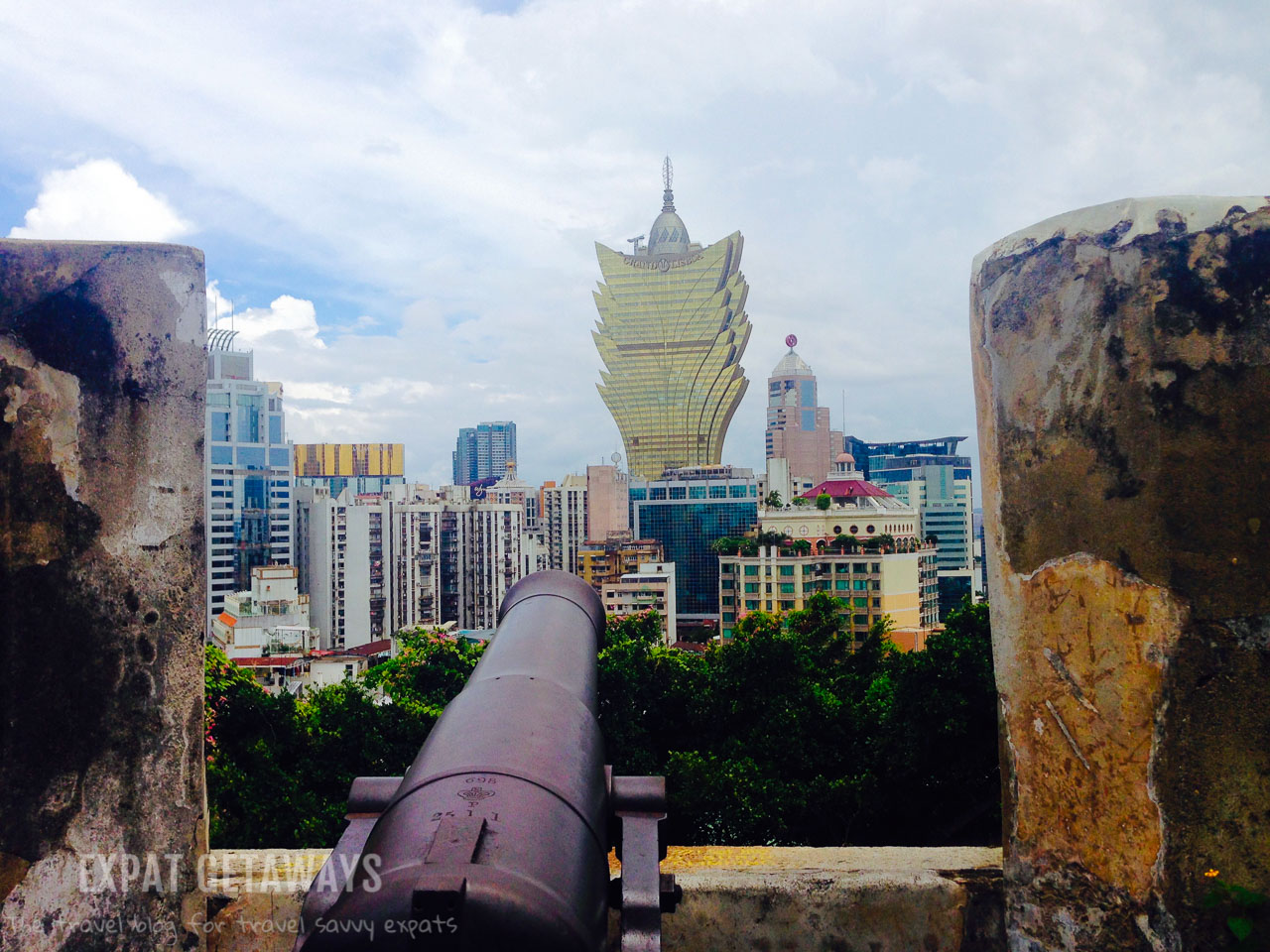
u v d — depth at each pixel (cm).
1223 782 275
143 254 347
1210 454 276
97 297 336
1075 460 298
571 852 254
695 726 1548
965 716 1191
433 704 1566
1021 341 313
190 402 362
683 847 398
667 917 350
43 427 325
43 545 324
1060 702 305
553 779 281
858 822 1308
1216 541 275
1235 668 274
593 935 238
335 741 1402
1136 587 283
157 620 349
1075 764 301
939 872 354
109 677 337
